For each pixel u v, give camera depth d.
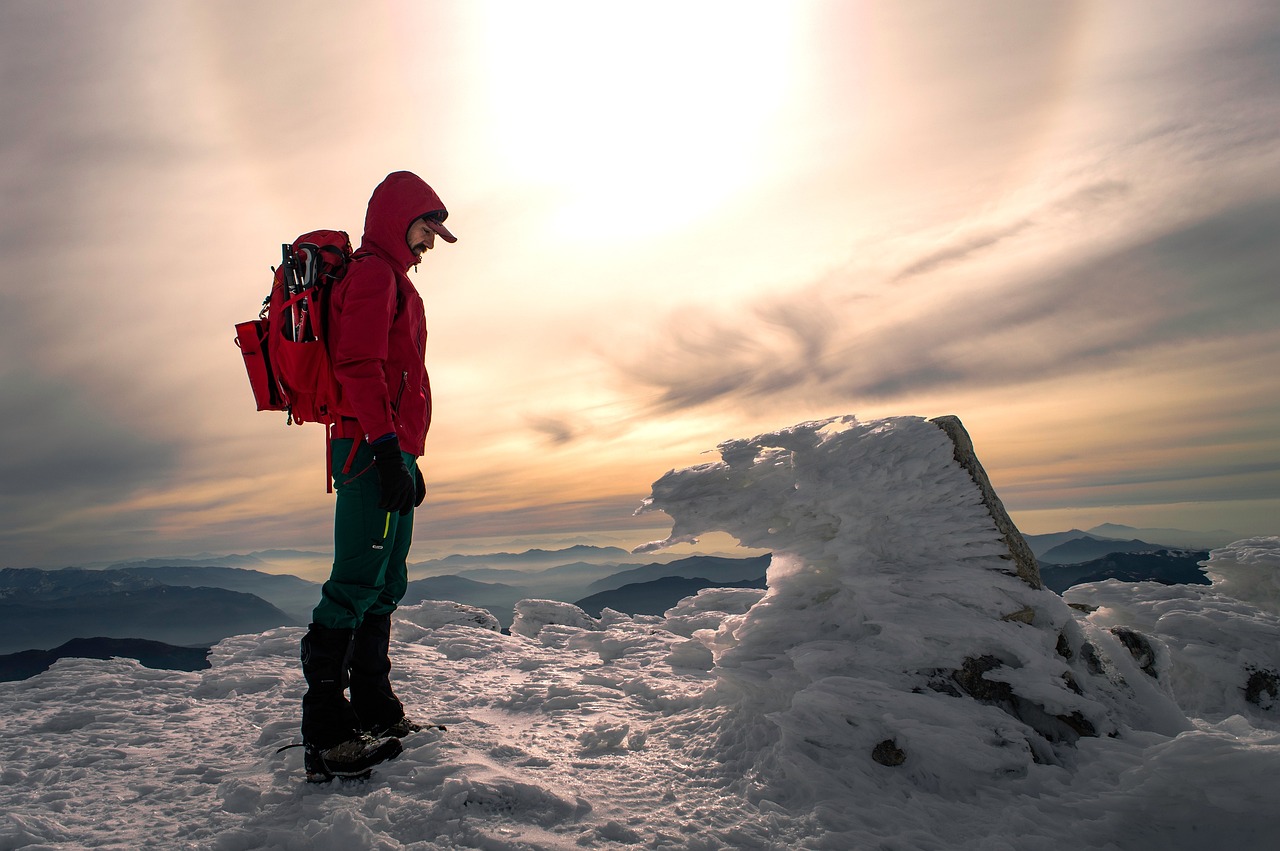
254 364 2.46
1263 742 2.14
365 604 2.35
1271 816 1.69
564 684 3.57
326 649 2.24
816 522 2.80
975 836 1.83
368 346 2.19
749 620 2.84
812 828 1.83
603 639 4.96
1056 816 1.90
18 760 2.68
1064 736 2.35
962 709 2.25
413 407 2.50
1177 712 2.65
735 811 1.95
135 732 3.01
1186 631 4.17
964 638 2.43
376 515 2.34
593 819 1.89
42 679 4.04
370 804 1.95
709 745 2.48
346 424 2.35
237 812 2.04
